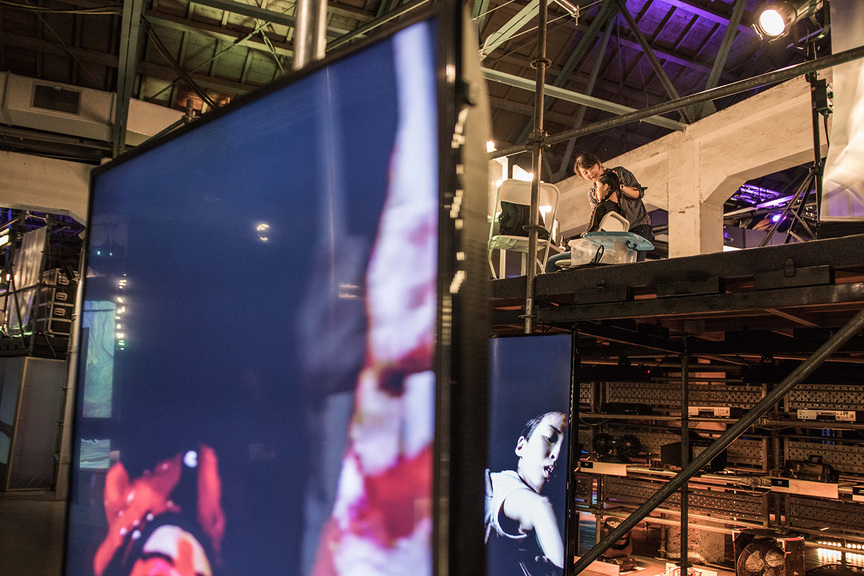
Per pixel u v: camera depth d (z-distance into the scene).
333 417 1.05
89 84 8.98
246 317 1.25
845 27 3.82
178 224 1.44
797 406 5.86
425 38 0.97
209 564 1.25
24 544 6.36
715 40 8.46
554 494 2.94
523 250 4.96
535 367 3.12
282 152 1.21
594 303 2.97
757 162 7.09
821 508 5.57
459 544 0.85
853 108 3.60
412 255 0.96
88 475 1.61
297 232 1.16
